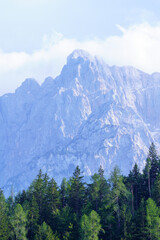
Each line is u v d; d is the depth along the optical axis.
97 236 101.56
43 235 104.62
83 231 101.44
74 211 118.25
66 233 106.88
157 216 103.38
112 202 107.44
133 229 104.88
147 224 103.69
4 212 114.75
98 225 101.56
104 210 107.38
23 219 107.56
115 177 108.62
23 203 118.00
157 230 101.50
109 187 111.31
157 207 107.12
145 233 103.19
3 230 104.12
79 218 113.44
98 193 114.69
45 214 115.75
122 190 108.94
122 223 106.12
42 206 117.12
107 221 106.19
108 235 106.19
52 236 103.00
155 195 117.88
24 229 106.62
